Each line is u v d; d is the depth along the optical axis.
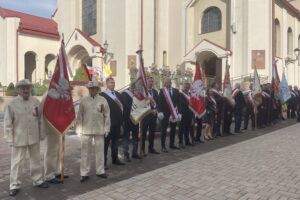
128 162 7.65
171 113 8.90
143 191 5.52
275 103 15.03
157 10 25.00
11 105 5.42
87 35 26.64
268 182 5.96
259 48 20.83
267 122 14.30
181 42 24.56
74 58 26.39
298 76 28.11
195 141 10.36
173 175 6.43
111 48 24.30
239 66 21.42
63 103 6.00
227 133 11.84
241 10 21.39
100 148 6.38
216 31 23.16
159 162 7.66
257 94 13.38
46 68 28.78
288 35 26.92
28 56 28.41
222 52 21.44
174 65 25.14
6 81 25.47
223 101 11.45
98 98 6.34
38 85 20.33
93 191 5.53
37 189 5.69
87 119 6.18
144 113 7.71
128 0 23.38
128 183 5.94
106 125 6.39
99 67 23.81
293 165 7.16
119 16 23.78
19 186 5.50
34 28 26.77
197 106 9.58
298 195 5.30
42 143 9.77
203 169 6.86
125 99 7.81
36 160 5.74
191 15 24.45
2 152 8.66
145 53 23.66
